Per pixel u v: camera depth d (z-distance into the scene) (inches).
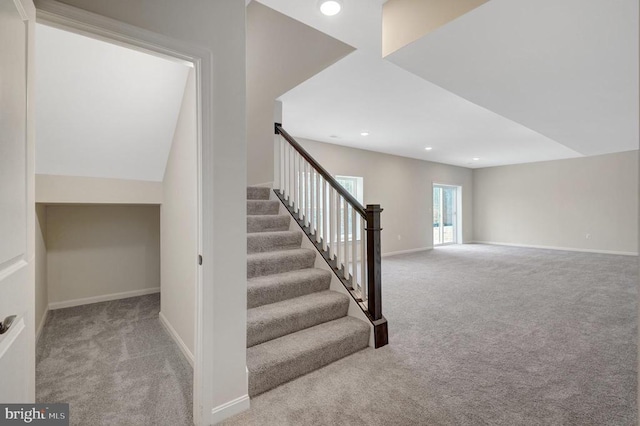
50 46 69.0
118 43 52.9
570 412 64.6
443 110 161.5
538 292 155.0
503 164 347.6
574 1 57.1
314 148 232.4
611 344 95.8
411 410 65.6
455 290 159.2
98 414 65.8
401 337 102.0
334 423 62.0
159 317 123.8
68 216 139.6
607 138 181.2
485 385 74.4
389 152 277.9
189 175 83.0
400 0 73.5
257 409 66.4
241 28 65.4
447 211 369.1
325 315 97.3
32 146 41.7
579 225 301.0
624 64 83.4
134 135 96.8
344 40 92.4
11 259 34.8
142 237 158.7
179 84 87.6
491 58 79.5
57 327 114.0
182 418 65.0
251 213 133.7
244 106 65.9
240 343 66.1
